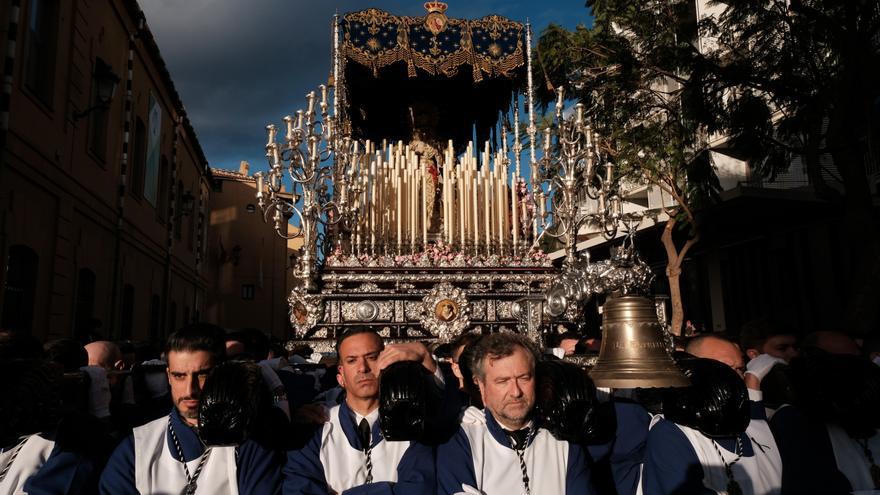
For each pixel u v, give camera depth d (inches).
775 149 426.0
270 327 1217.4
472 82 358.6
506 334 108.9
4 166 369.1
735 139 426.6
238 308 1199.6
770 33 411.2
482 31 311.0
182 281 939.3
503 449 107.7
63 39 454.9
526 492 104.6
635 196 849.5
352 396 114.8
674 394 103.7
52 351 159.0
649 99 517.0
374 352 115.1
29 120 400.5
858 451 112.7
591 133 264.5
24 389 101.9
